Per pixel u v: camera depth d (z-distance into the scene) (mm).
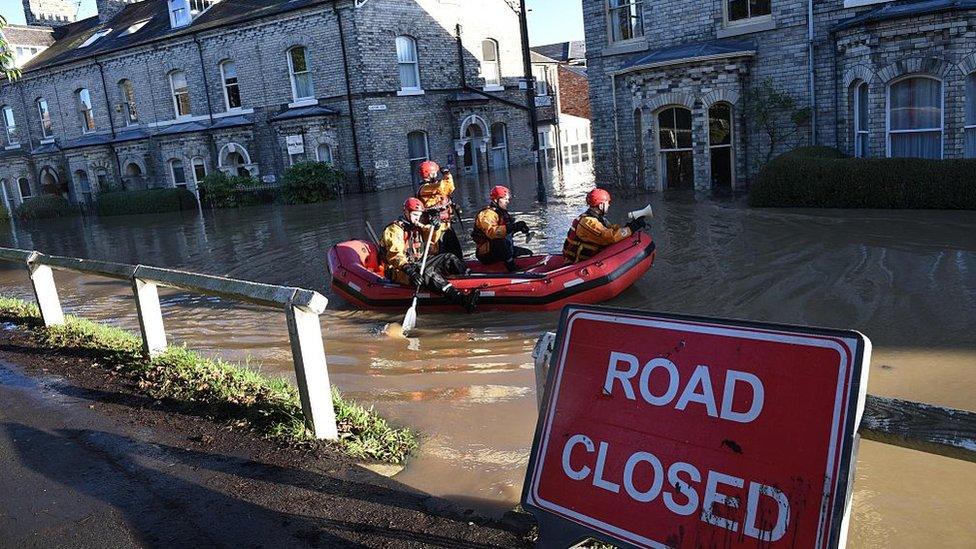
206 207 25797
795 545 2334
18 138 35156
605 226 8484
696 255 9898
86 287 11508
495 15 29344
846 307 7082
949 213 11250
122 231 20844
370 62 24203
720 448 2555
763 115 15227
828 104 14703
